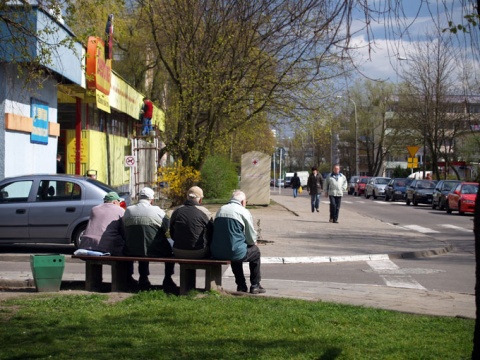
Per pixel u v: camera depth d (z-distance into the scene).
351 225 23.95
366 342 6.77
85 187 14.59
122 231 10.45
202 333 7.07
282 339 6.84
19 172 17.94
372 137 70.25
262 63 22.80
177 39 25.38
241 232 9.73
